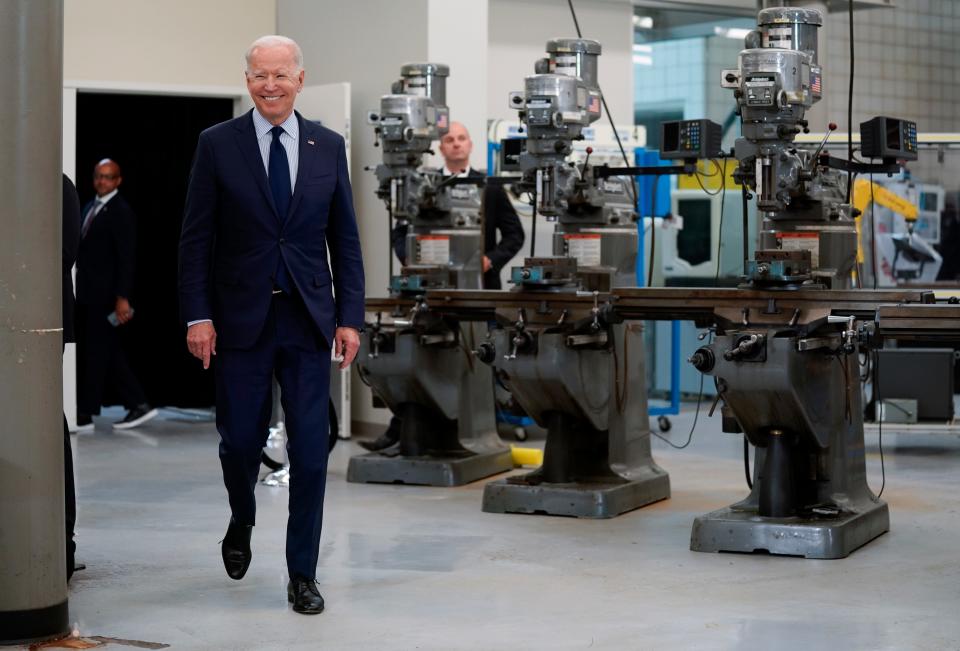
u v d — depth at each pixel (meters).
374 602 4.61
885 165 5.79
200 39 9.93
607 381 6.50
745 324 5.30
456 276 7.38
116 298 9.58
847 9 12.06
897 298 5.13
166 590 4.77
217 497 6.73
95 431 9.44
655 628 4.27
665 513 6.35
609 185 6.58
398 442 7.99
